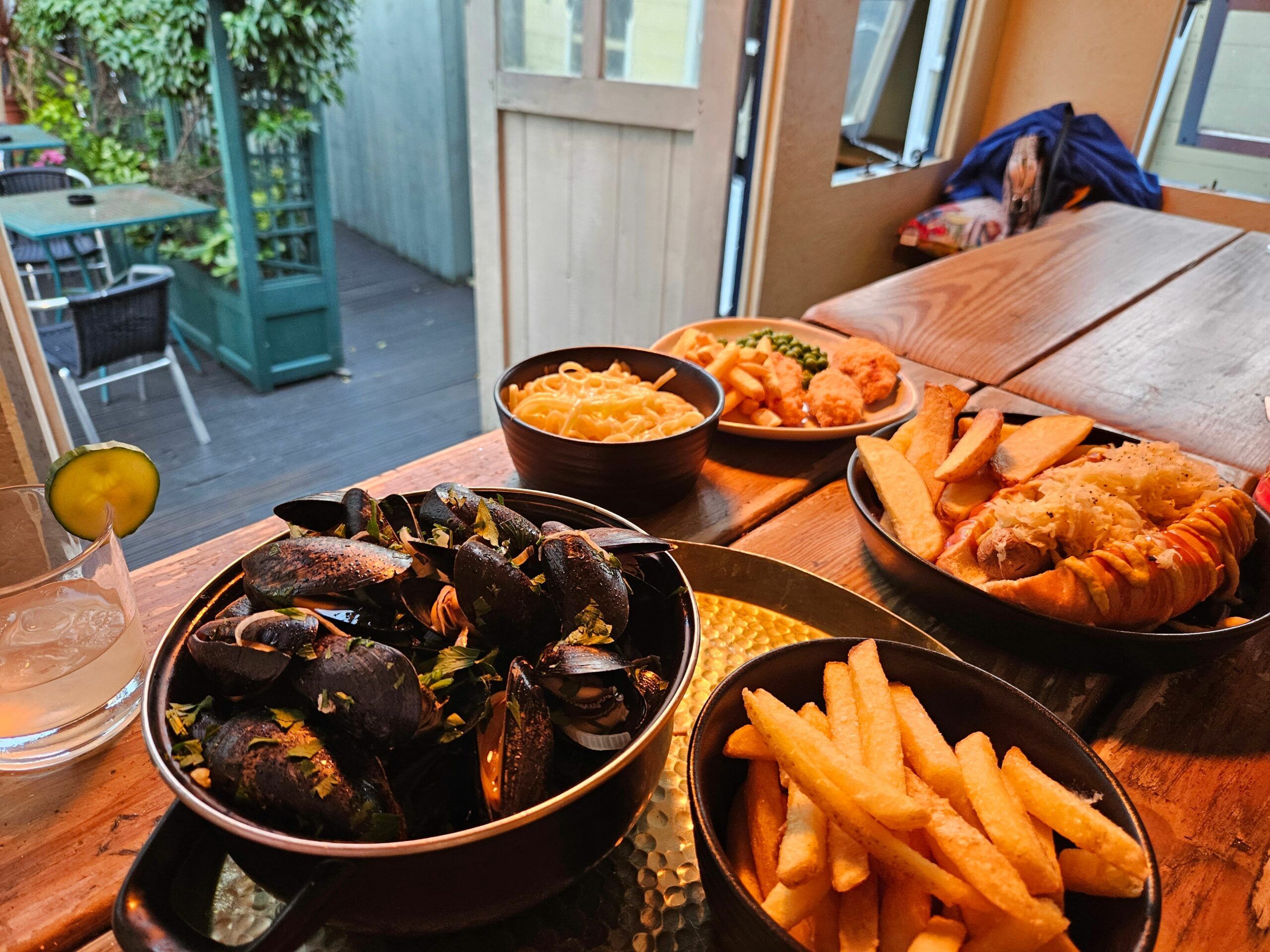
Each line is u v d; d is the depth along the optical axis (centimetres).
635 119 239
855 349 128
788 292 288
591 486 92
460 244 659
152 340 330
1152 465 80
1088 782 50
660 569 61
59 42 506
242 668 46
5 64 515
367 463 373
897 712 55
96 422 398
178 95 451
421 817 46
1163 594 70
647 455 89
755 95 245
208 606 54
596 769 49
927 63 328
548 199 275
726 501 103
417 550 56
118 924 40
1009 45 352
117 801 59
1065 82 342
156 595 81
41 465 156
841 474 111
